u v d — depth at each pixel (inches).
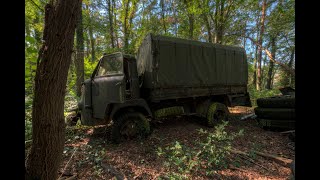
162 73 197.8
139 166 138.9
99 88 186.1
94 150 163.6
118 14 527.2
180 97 212.7
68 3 73.6
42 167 77.4
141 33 515.5
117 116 189.6
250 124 251.6
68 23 73.8
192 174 126.6
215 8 462.9
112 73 182.5
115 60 182.9
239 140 187.6
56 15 72.2
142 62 208.4
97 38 506.0
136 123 187.5
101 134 205.5
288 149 167.3
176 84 208.1
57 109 76.3
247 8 494.9
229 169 133.7
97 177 125.1
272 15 526.3
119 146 173.2
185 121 263.3
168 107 218.7
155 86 192.2
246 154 152.2
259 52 593.3
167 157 151.6
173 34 538.3
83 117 198.2
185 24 525.3
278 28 514.9
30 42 110.5
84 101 196.9
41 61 73.0
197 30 569.6
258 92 468.8
